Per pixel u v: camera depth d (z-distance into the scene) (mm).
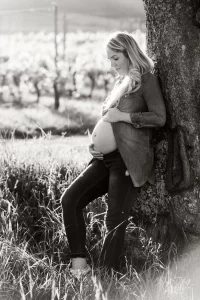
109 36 3748
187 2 3748
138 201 4230
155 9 3865
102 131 3729
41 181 4594
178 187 3910
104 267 3660
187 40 3756
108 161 3754
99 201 4418
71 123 10797
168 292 3369
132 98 3684
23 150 5270
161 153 4074
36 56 14930
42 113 12117
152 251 4023
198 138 3834
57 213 4375
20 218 4328
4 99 14430
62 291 3422
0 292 3363
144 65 3656
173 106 3855
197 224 3879
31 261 3764
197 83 3781
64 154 5195
